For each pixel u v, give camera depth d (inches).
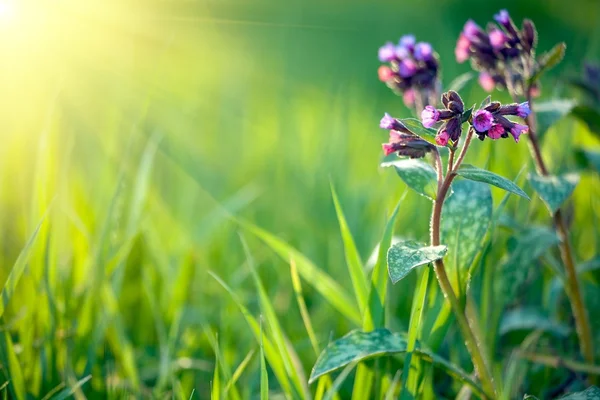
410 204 29.7
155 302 26.5
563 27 64.6
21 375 23.4
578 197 30.2
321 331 27.8
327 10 67.4
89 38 40.9
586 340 25.4
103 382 24.8
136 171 31.6
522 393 25.2
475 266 23.2
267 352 23.2
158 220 31.7
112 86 39.3
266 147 39.7
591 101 29.7
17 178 28.6
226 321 26.7
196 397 25.4
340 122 36.7
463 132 27.5
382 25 67.6
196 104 45.8
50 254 25.3
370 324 22.7
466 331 22.4
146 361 26.9
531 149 25.6
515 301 27.6
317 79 53.2
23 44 30.6
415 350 21.9
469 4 72.0
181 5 55.3
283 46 60.8
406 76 26.7
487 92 40.8
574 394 22.1
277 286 29.9
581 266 26.4
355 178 35.7
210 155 40.2
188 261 28.3
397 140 22.0
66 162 28.6
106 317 25.4
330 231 31.9
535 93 26.2
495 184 21.1
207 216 32.0
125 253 26.6
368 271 26.1
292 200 34.8
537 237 25.0
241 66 53.6
